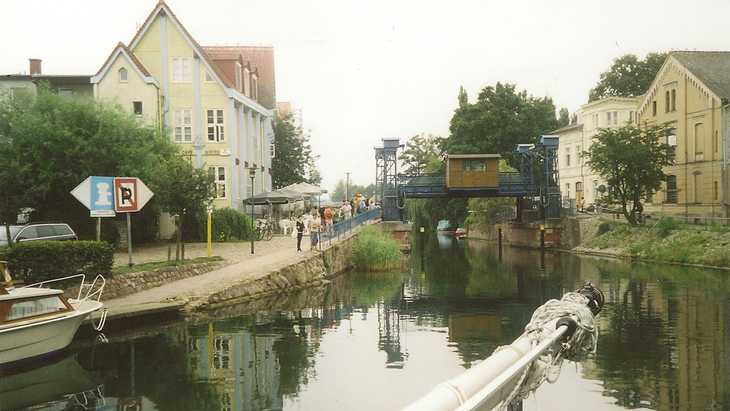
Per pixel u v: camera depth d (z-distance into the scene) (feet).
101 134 95.91
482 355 50.19
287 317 67.56
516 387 12.20
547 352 14.47
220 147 134.72
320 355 49.85
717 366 45.21
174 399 38.01
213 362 46.98
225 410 35.68
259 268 85.76
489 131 227.40
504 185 168.76
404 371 44.93
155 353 49.62
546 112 239.91
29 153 92.73
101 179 65.46
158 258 88.84
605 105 203.10
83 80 139.64
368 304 78.54
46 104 97.50
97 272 62.39
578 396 38.01
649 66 256.11
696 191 155.02
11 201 93.76
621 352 50.03
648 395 38.40
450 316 69.72
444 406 8.45
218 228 124.16
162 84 133.80
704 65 158.40
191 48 134.41
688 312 68.28
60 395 38.73
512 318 68.33
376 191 170.81
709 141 149.38
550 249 169.99
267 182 173.58
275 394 38.99
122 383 41.29
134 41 134.21
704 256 116.16
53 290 47.65
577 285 95.50
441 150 244.42
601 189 162.40
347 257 122.31
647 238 136.46
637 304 74.54
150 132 109.19
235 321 63.87
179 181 79.61
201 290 71.31
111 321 56.39
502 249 184.03
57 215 101.96
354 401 37.55
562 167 232.32
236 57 146.72
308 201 171.94
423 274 116.06
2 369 43.34
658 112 169.89
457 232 265.13
